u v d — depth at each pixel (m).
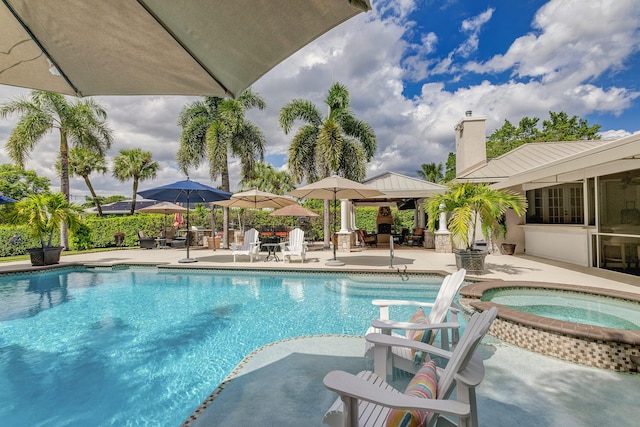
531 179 10.16
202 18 1.90
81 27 2.04
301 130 17.05
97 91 2.67
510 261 11.78
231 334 5.73
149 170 30.73
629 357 3.91
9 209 12.29
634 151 6.06
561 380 3.75
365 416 2.24
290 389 3.54
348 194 12.45
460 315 6.47
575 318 5.71
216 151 17.98
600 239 9.90
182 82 2.52
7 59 2.26
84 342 5.37
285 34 1.92
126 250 18.56
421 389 2.11
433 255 14.40
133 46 2.16
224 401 3.31
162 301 8.02
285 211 17.02
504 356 4.44
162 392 3.80
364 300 7.98
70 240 17.84
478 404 3.25
